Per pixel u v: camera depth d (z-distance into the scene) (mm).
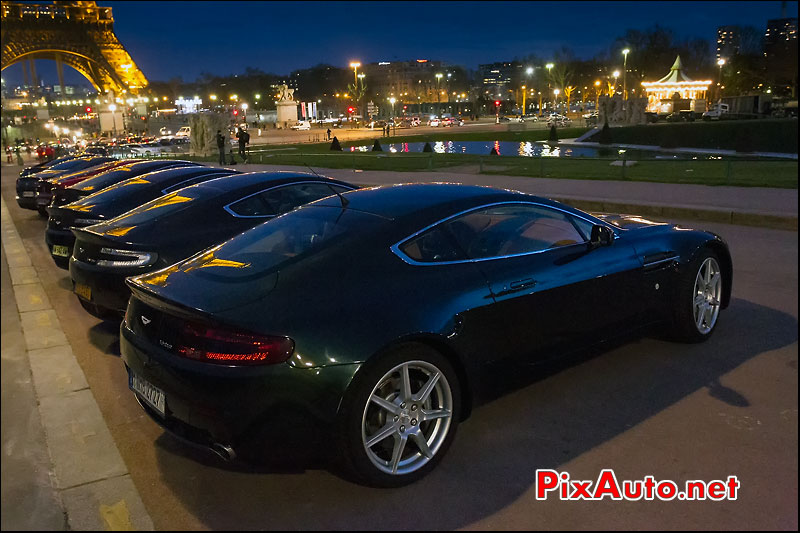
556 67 115188
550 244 3850
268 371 2730
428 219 3471
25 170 17047
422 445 3100
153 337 3127
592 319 3910
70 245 7023
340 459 2895
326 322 2854
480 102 134875
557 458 3250
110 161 14891
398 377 3055
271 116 119500
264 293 2961
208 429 2844
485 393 3453
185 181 7371
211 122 38156
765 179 14945
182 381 2865
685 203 11188
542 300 3594
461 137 58969
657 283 4305
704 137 41312
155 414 3197
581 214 4145
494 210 3729
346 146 48000
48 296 7125
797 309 5516
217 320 2799
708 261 4684
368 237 3307
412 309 3066
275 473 3232
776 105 65562
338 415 2805
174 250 5121
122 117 116375
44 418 3883
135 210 5750
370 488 3057
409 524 2770
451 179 17297
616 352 4641
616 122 51125
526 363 3598
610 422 3592
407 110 161750
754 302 5746
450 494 2984
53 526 2822
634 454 3256
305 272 3082
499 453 3318
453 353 3209
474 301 3291
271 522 2816
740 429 3465
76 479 3193
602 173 17422
